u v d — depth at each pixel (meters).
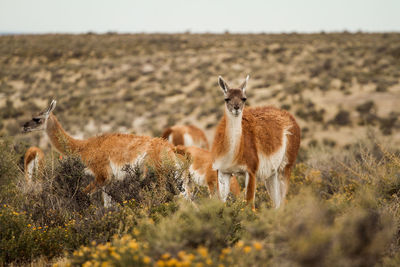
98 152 26.38
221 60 150.00
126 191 22.84
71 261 13.83
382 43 152.50
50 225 19.70
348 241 11.52
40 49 170.50
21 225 17.89
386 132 69.06
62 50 169.62
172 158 25.06
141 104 105.88
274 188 25.83
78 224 18.50
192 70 139.62
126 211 18.66
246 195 23.28
